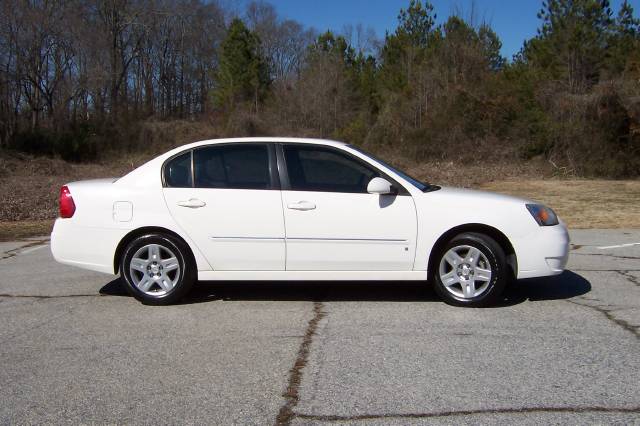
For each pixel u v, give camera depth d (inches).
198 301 250.5
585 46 1166.3
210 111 1662.2
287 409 151.1
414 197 235.8
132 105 1593.3
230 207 237.8
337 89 1596.9
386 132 1240.2
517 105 1115.9
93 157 1327.5
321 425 142.9
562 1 1247.5
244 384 166.2
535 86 1125.1
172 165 245.4
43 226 487.8
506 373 170.9
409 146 1171.9
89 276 297.6
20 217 548.4
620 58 1133.1
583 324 213.9
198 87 1910.7
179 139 1393.9
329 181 240.1
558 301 244.1
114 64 1549.0
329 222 235.0
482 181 901.2
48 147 1282.0
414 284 276.1
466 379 167.2
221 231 238.2
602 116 957.2
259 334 207.5
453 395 157.2
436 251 237.9
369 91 1609.3
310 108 1572.3
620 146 951.0
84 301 252.1
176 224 239.3
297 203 235.8
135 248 241.6
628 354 184.2
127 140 1374.3
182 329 214.1
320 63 1635.1
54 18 1327.5
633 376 167.9
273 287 272.5
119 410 151.9
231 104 1563.7
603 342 195.0
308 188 238.5
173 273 244.2
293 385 165.2
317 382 166.7
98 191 244.7
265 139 246.8
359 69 1813.5
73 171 1106.7
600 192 709.9
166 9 1748.3
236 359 184.5
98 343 200.2
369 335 204.7
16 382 169.3
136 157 1325.0
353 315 228.2
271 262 238.4
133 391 162.6
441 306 239.0
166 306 243.3
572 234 412.8
